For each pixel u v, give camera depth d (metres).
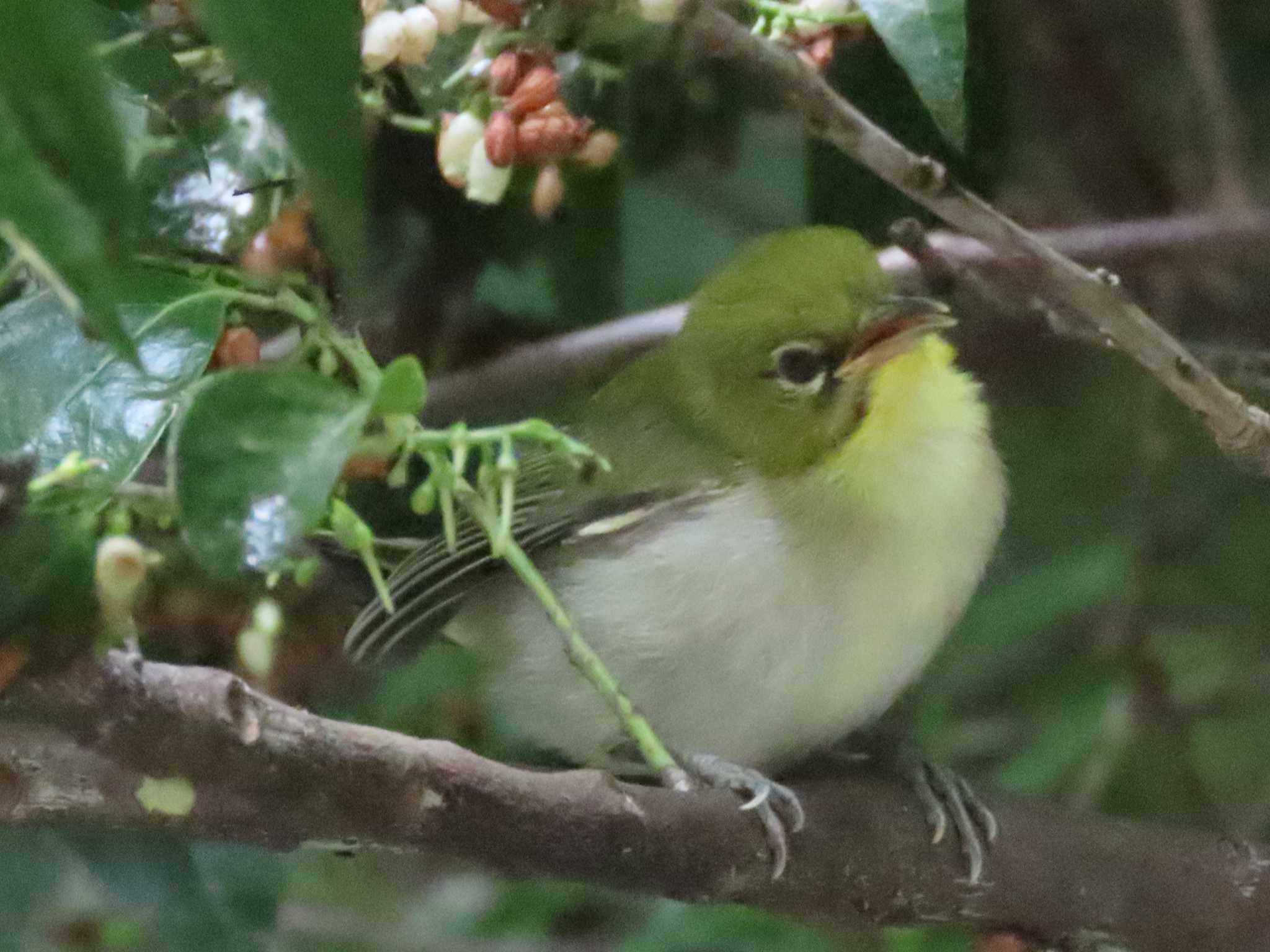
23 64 2.29
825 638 2.47
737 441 2.47
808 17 2.44
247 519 2.39
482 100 2.44
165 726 2.40
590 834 2.43
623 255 2.53
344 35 2.37
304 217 2.44
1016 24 2.54
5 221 2.37
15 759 2.42
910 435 2.47
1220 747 2.53
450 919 2.55
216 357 2.43
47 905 2.51
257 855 2.47
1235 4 2.56
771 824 2.45
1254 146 2.57
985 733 2.53
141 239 2.42
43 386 2.41
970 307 2.53
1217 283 2.55
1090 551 2.52
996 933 2.46
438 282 2.51
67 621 2.39
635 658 2.47
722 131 2.51
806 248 2.47
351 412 2.39
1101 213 2.56
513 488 2.44
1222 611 2.53
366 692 2.48
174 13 2.43
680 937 2.50
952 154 2.50
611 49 2.49
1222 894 2.46
